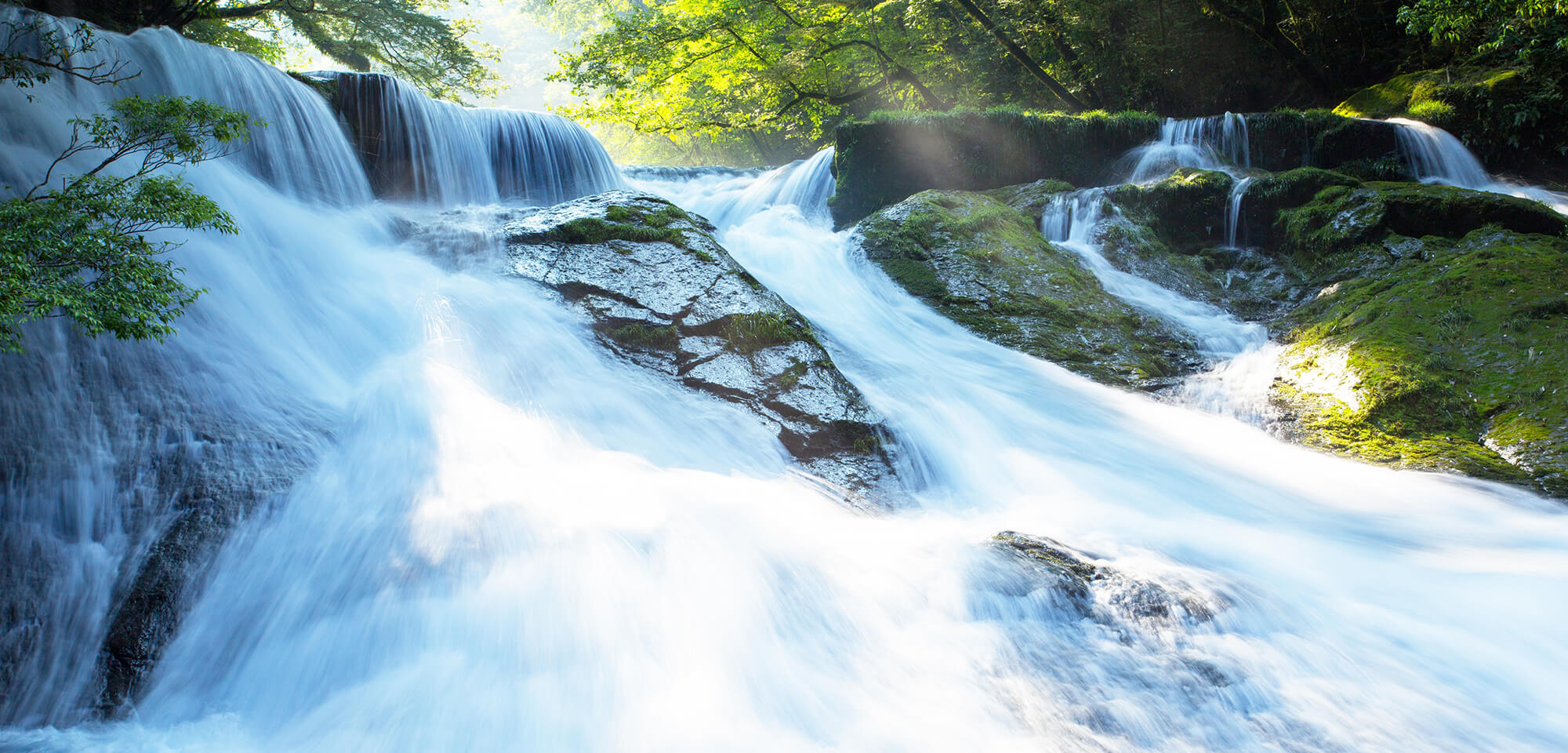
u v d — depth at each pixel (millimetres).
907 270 10383
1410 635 4746
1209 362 9164
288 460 5141
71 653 4055
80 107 7379
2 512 4348
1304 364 8461
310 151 9555
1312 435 7527
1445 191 10508
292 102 9531
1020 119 13344
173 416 5113
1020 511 6250
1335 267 10367
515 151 12484
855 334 8844
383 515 4863
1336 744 3877
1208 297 10453
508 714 3814
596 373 6625
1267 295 10438
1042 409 7902
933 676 4211
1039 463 6988
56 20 7621
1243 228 11641
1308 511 6434
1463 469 6664
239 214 7137
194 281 6008
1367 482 6758
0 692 3885
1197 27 19438
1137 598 4719
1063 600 4719
